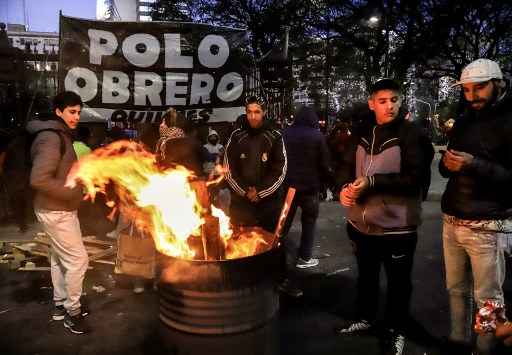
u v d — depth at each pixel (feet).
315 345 10.55
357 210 10.25
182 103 19.88
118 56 18.92
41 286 14.24
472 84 8.15
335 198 28.91
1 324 11.61
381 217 9.84
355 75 85.71
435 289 13.93
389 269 10.19
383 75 67.15
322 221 23.67
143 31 19.08
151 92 19.45
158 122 19.69
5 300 13.15
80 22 18.30
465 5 66.54
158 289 7.84
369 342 10.68
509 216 8.43
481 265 8.59
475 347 9.24
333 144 27.61
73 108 10.61
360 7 73.31
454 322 9.80
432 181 34.37
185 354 7.46
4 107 25.73
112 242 17.15
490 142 8.26
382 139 9.83
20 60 26.78
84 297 13.37
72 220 10.74
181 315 7.34
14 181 10.71
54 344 10.60
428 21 68.28
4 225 20.81
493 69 8.05
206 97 20.18
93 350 10.33
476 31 71.82
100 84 18.83
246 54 20.70
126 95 19.20
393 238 9.84
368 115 10.58
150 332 11.21
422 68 80.79
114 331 11.26
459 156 8.13
